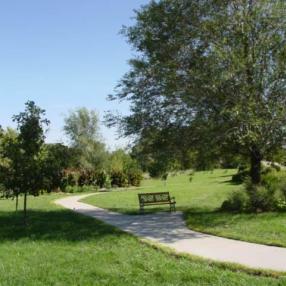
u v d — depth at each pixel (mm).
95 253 10742
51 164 15688
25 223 15922
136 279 8398
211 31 17609
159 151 18641
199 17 17875
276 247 11117
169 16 18016
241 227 14039
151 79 18438
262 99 17203
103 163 53000
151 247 11484
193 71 16828
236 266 9102
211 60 16641
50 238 13133
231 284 7930
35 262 10008
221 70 16438
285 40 17297
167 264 9422
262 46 17141
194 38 17766
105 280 8406
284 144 17828
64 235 13570
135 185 44875
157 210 20906
